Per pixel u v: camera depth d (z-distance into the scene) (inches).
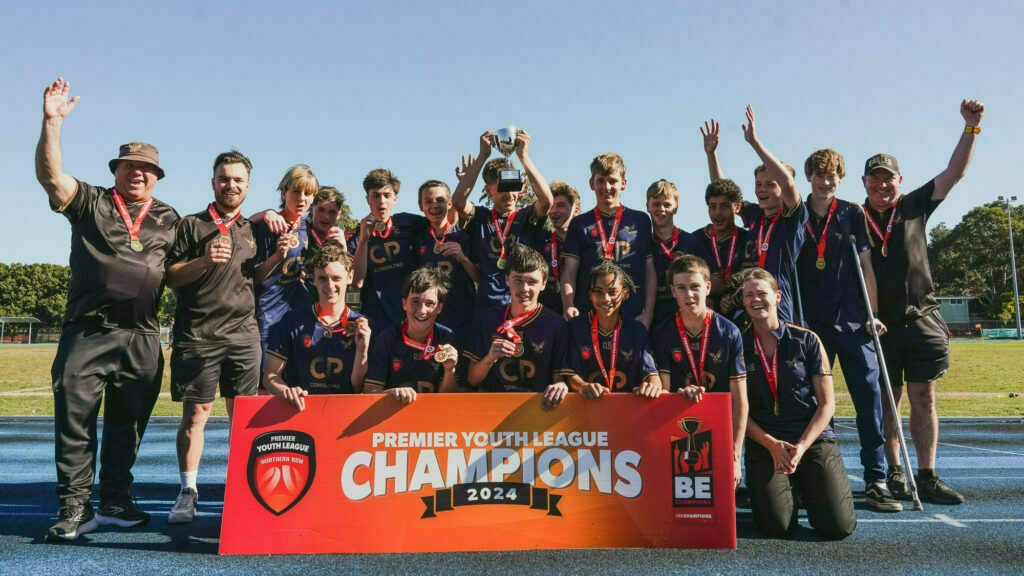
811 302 191.3
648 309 190.5
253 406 138.3
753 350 156.7
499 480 136.6
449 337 161.3
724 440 138.1
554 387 139.6
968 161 183.0
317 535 133.0
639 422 139.4
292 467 135.9
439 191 205.9
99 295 147.6
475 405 139.3
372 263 212.5
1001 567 124.0
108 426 155.6
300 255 199.8
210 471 235.9
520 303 161.9
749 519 164.6
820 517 143.4
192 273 159.0
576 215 203.3
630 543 134.6
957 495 178.9
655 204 196.7
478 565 123.8
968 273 3255.4
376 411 138.7
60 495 145.6
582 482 136.9
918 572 121.0
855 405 182.9
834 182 189.6
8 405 470.0
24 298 3617.1
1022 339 2385.6
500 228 211.3
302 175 195.0
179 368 162.2
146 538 144.6
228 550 131.8
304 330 160.6
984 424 384.8
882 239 192.2
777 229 192.1
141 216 154.4
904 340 189.9
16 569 122.8
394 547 132.5
